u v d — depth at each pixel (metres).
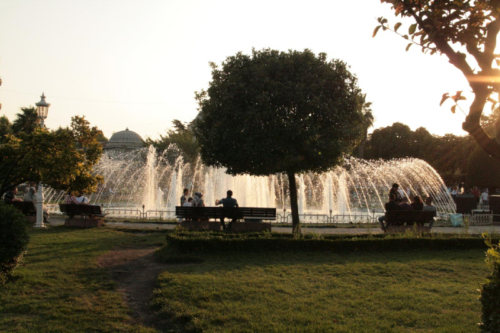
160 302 6.83
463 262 9.58
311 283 7.82
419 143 51.09
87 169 16.09
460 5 4.83
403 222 14.64
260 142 12.39
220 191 25.30
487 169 33.84
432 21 4.76
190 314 6.22
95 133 16.02
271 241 10.78
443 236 12.13
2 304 6.74
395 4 4.88
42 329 5.84
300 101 12.44
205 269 8.89
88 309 6.68
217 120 13.14
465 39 4.73
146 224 18.16
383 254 10.63
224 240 10.62
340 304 6.62
